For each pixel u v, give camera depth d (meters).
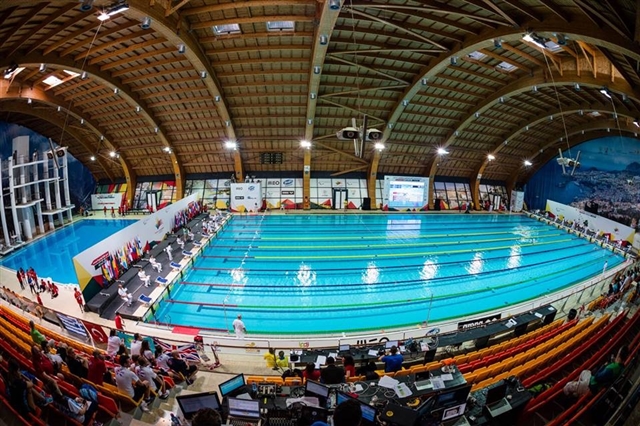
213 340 9.60
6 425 4.62
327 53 16.39
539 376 6.34
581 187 30.86
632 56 9.24
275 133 25.02
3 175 21.19
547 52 15.14
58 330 9.73
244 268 16.38
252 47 16.27
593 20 9.71
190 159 27.70
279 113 22.89
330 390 5.12
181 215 21.95
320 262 17.31
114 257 13.63
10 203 21.17
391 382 5.55
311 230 22.97
